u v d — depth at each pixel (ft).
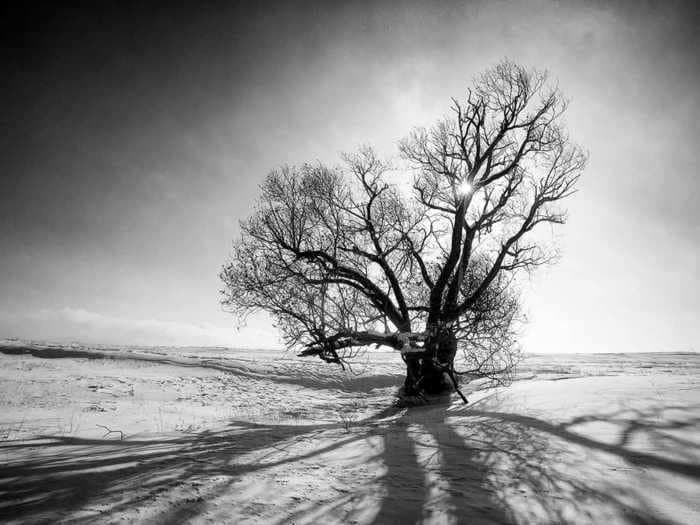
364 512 12.73
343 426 33.73
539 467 17.31
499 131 60.90
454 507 13.12
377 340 47.50
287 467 18.57
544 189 62.28
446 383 60.23
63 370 77.51
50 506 12.78
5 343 110.11
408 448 22.61
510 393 44.01
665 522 11.46
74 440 26.76
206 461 19.67
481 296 57.16
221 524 11.62
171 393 64.69
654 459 16.90
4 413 38.83
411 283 63.41
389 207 62.18
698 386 35.76
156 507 12.79
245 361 109.70
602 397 32.63
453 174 60.64
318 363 116.16
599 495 13.75
